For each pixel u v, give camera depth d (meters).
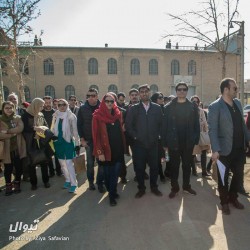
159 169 6.57
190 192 5.49
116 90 41.50
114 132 5.08
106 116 5.05
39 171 8.03
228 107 4.47
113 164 5.07
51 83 40.22
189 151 5.31
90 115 5.95
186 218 4.37
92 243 3.69
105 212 4.74
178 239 3.71
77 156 6.90
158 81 42.31
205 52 42.66
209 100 43.38
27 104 7.61
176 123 5.23
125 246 3.58
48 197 5.62
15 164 5.93
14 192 5.96
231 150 4.45
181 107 5.21
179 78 42.62
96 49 40.69
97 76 41.03
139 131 5.34
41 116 6.31
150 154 5.45
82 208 4.96
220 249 3.43
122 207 4.94
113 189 5.07
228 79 4.45
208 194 5.50
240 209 4.64
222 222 4.18
